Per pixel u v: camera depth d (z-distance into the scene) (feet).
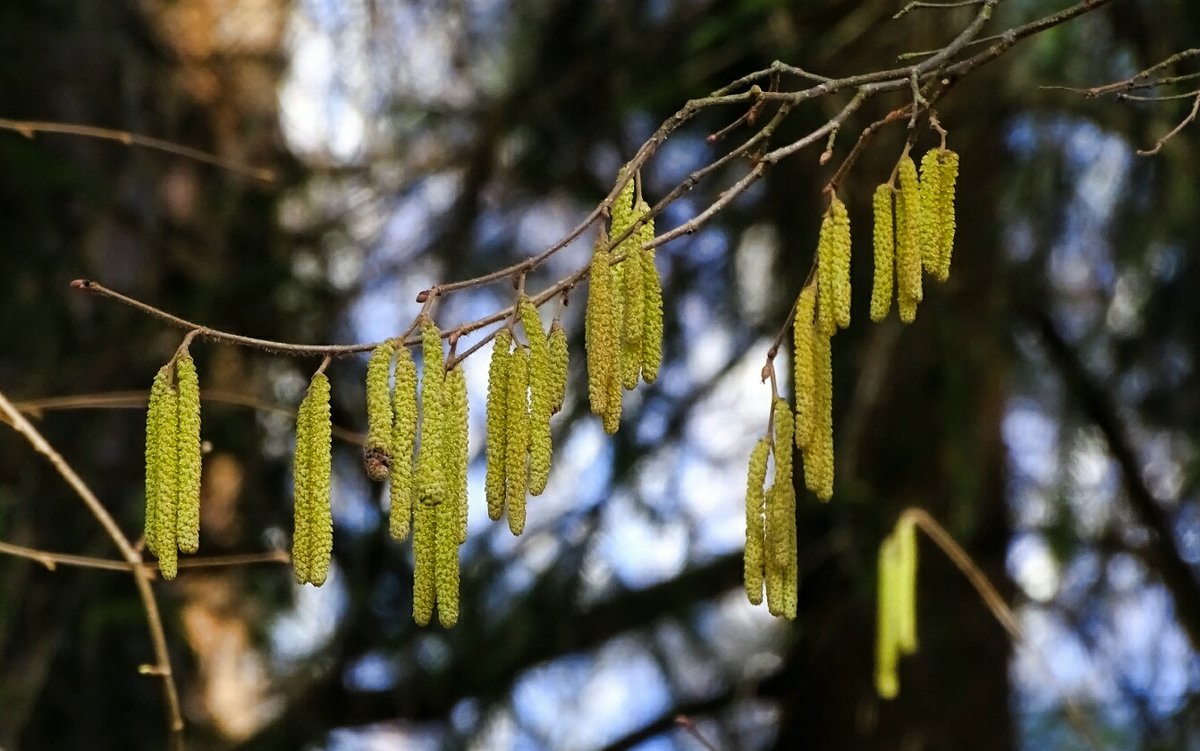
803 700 18.83
